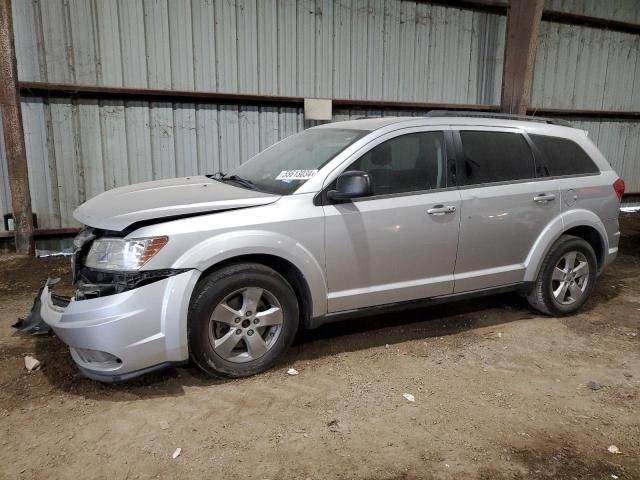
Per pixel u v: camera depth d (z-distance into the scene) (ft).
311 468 9.47
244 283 11.94
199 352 11.73
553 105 36.09
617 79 38.34
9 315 16.31
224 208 12.07
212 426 10.64
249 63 26.05
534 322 16.58
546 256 16.19
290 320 12.69
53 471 9.27
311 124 28.30
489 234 14.96
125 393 11.78
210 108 25.61
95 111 23.36
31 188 22.86
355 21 28.32
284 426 10.69
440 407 11.59
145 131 24.45
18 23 21.44
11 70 20.86
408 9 29.73
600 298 19.29
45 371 12.66
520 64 29.25
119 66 23.40
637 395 12.41
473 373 13.20
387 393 12.09
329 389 12.17
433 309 17.40
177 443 10.09
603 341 15.37
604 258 17.53
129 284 11.09
